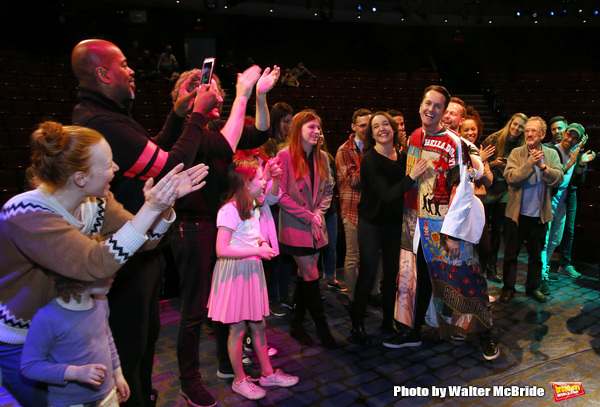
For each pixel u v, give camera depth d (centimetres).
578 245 521
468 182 269
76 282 135
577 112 1127
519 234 391
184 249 237
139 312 184
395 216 310
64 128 132
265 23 1612
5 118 727
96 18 1307
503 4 1580
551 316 362
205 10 1531
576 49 1619
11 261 129
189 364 243
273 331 344
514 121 408
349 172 369
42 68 988
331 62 1677
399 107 1167
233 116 217
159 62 1199
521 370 280
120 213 162
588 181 607
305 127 300
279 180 289
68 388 142
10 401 144
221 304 248
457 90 1708
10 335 135
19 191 566
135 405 189
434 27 1683
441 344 320
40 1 1180
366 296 318
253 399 252
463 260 282
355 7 1600
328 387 264
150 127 902
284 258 378
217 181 241
